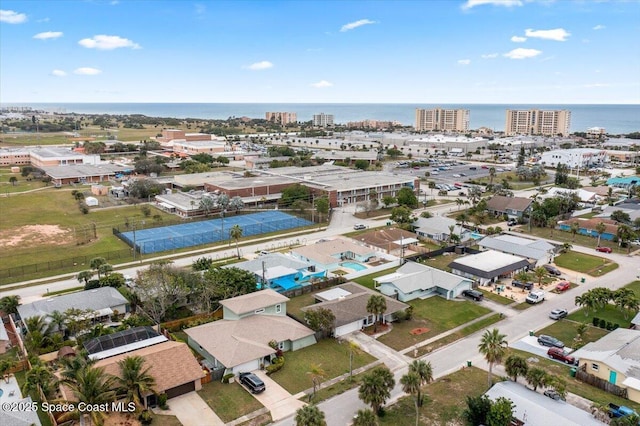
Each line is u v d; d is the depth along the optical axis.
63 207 147.12
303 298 81.19
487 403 46.16
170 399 51.97
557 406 47.34
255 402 51.47
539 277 86.56
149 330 62.19
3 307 71.69
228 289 74.06
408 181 170.88
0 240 111.81
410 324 71.31
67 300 71.44
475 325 70.94
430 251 103.69
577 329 67.12
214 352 57.91
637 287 85.56
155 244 108.31
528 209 135.62
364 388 46.59
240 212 142.62
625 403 50.75
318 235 119.44
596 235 119.56
